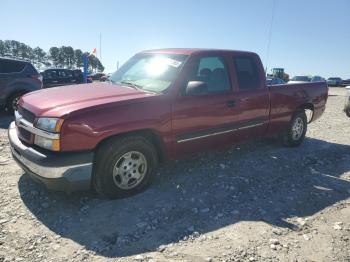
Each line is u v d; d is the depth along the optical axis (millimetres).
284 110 6152
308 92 6699
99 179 3861
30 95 4445
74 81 21469
